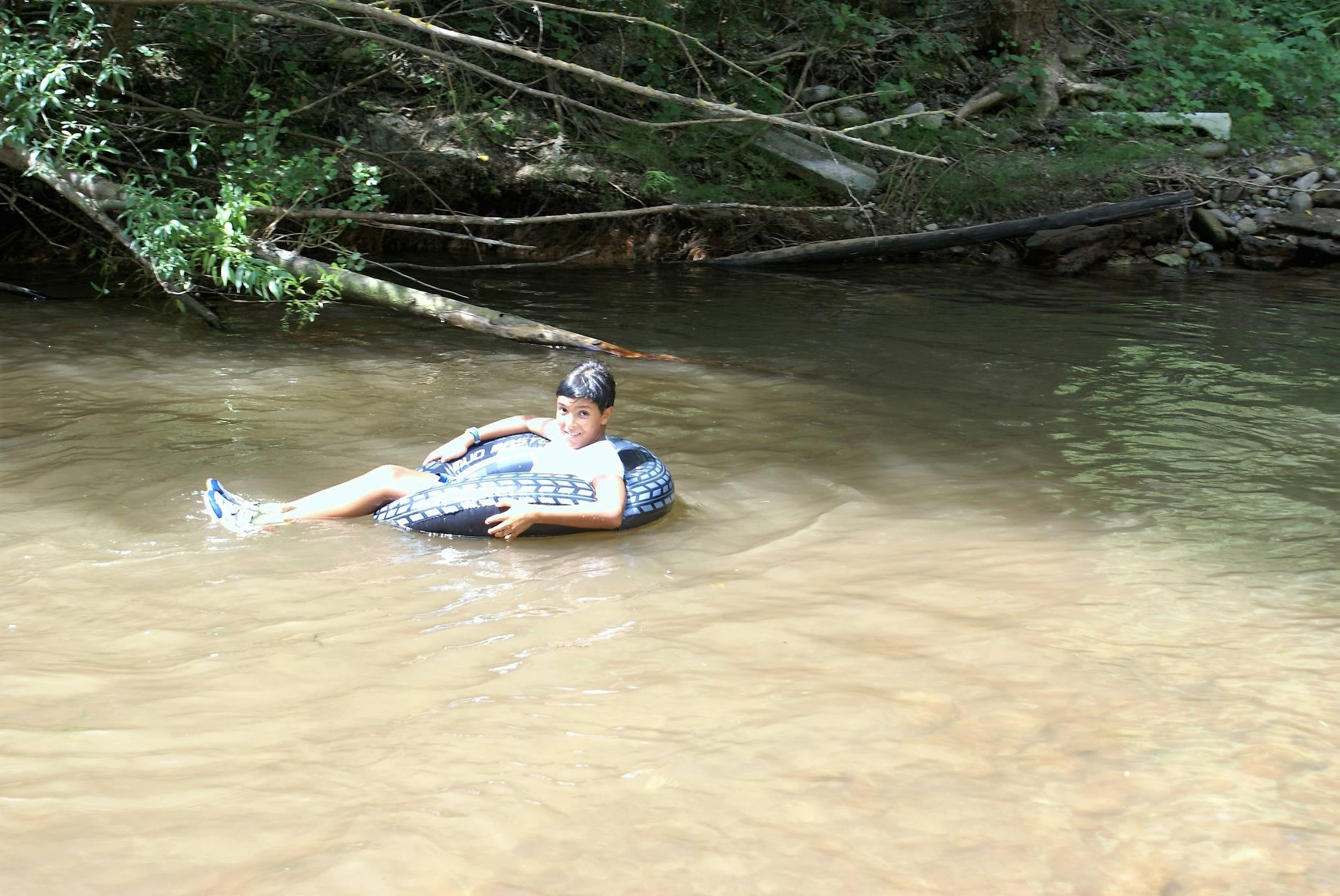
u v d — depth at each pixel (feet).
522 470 16.76
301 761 9.58
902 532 15.93
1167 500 17.42
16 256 35.55
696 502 17.19
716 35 44.06
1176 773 9.58
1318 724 10.46
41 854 8.21
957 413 22.67
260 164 29.12
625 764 9.59
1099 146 46.47
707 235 42.55
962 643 12.21
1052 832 8.71
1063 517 16.62
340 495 16.01
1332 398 23.98
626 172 41.32
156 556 14.33
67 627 12.23
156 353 25.68
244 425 20.36
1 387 22.27
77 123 28.50
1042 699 10.91
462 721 10.30
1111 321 32.50
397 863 8.16
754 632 12.44
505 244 30.81
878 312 33.47
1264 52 50.34
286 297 32.60
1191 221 44.47
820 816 8.86
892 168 44.09
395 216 29.50
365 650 11.81
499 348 27.81
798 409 22.82
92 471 17.57
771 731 10.21
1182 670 11.59
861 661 11.72
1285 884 8.12
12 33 27.50
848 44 46.37
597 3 40.78
